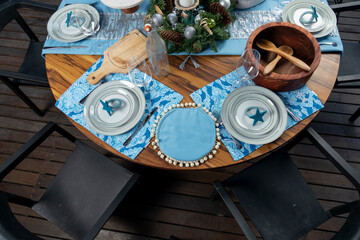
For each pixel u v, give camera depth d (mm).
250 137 1035
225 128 1075
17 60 2334
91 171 1425
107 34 1325
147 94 1173
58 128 1328
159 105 1146
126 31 1329
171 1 1212
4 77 1616
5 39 2412
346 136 1952
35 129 2078
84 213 1341
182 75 1211
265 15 1340
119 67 1222
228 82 1181
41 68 1699
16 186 1894
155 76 1218
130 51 1261
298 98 1127
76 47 1295
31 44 1785
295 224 1266
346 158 1897
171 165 1037
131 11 1324
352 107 2031
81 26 1320
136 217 1767
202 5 1299
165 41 1217
